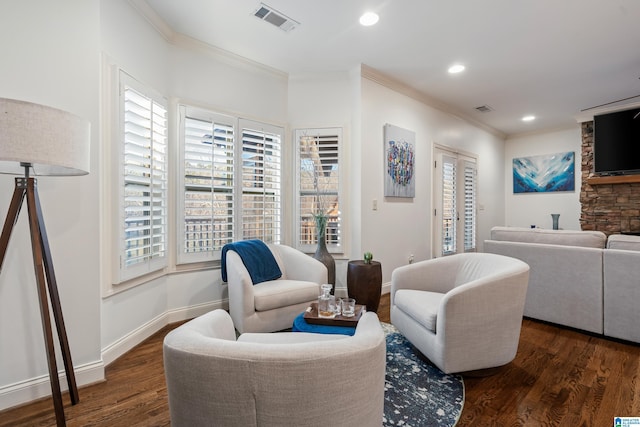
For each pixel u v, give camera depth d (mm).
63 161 1345
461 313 1748
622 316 2334
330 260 3189
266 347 833
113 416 1533
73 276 1769
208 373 813
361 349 862
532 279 2807
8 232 1389
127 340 2223
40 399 1650
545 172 5922
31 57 1626
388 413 1535
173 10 2418
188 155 2820
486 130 5723
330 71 3498
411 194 4031
